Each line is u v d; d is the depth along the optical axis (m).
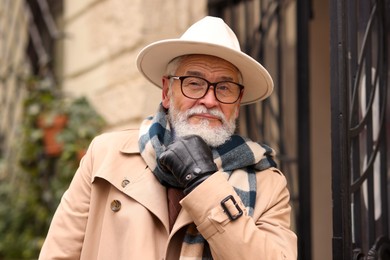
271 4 4.42
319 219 5.20
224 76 2.47
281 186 2.57
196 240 2.41
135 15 5.00
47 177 6.00
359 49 3.12
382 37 3.19
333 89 2.78
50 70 6.45
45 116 5.75
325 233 5.20
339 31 2.78
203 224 2.29
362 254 2.85
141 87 4.89
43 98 5.90
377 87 3.17
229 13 4.79
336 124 2.76
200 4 4.91
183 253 2.40
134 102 4.96
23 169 6.02
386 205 3.12
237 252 2.25
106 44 5.39
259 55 4.44
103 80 5.43
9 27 7.03
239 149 2.52
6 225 6.11
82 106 5.58
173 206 2.52
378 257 2.95
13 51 7.04
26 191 6.13
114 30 5.27
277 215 2.49
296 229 4.22
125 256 2.44
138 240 2.44
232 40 2.59
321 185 5.21
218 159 2.47
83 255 2.58
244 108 4.62
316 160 5.21
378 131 3.12
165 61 2.64
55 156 5.87
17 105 6.83
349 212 2.73
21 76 6.55
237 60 2.48
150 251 2.43
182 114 2.47
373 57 3.18
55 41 6.56
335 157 2.75
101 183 2.62
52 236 2.65
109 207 2.56
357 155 2.91
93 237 2.59
